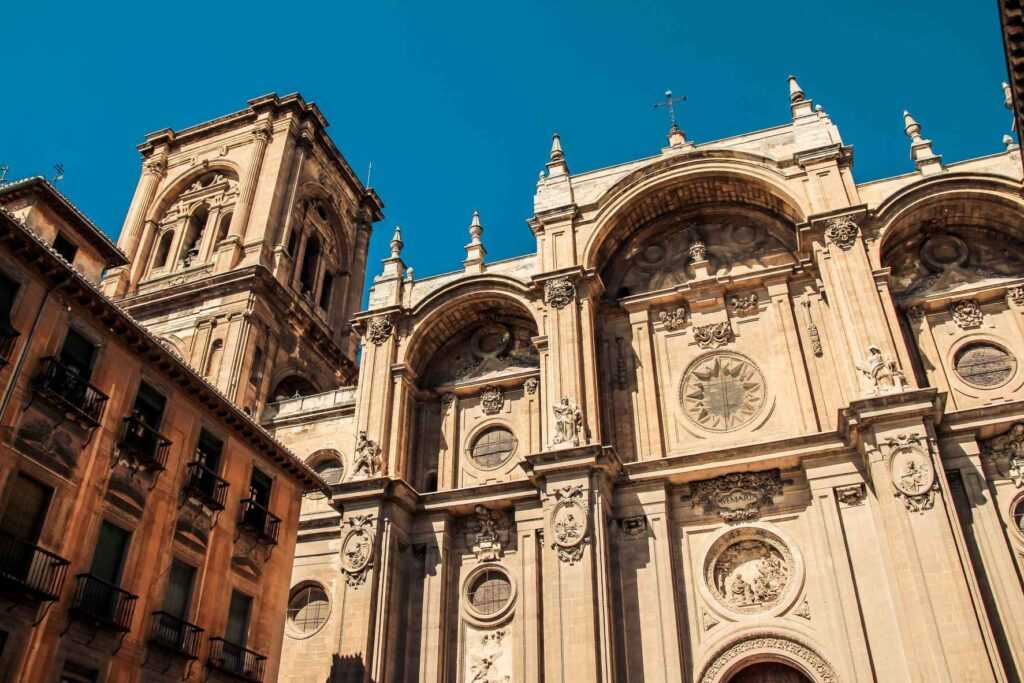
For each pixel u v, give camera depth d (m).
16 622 21.41
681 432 35.78
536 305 39.28
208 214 57.75
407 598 35.00
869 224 35.34
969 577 26.56
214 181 58.84
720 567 32.12
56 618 22.48
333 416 42.97
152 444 27.03
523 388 39.62
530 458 33.44
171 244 57.62
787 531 31.69
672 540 32.84
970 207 35.47
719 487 33.31
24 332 23.44
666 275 40.25
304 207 59.75
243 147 58.78
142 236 57.84
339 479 40.69
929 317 34.94
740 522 32.44
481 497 35.88
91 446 24.88
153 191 59.84
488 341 42.19
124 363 26.72
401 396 39.59
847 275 34.00
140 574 25.53
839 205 36.00
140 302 51.31
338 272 62.75
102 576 24.45
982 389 32.62
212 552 28.61
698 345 37.56
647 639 30.59
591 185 42.03
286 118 59.41
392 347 40.94
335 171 64.19
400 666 33.41
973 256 35.94
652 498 33.25
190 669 26.50
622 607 31.41
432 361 42.50
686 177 39.44
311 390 53.66
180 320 49.84
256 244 52.62
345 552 34.84
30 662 21.48
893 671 27.58
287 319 52.12
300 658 35.09
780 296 37.12
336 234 63.72
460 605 34.69
